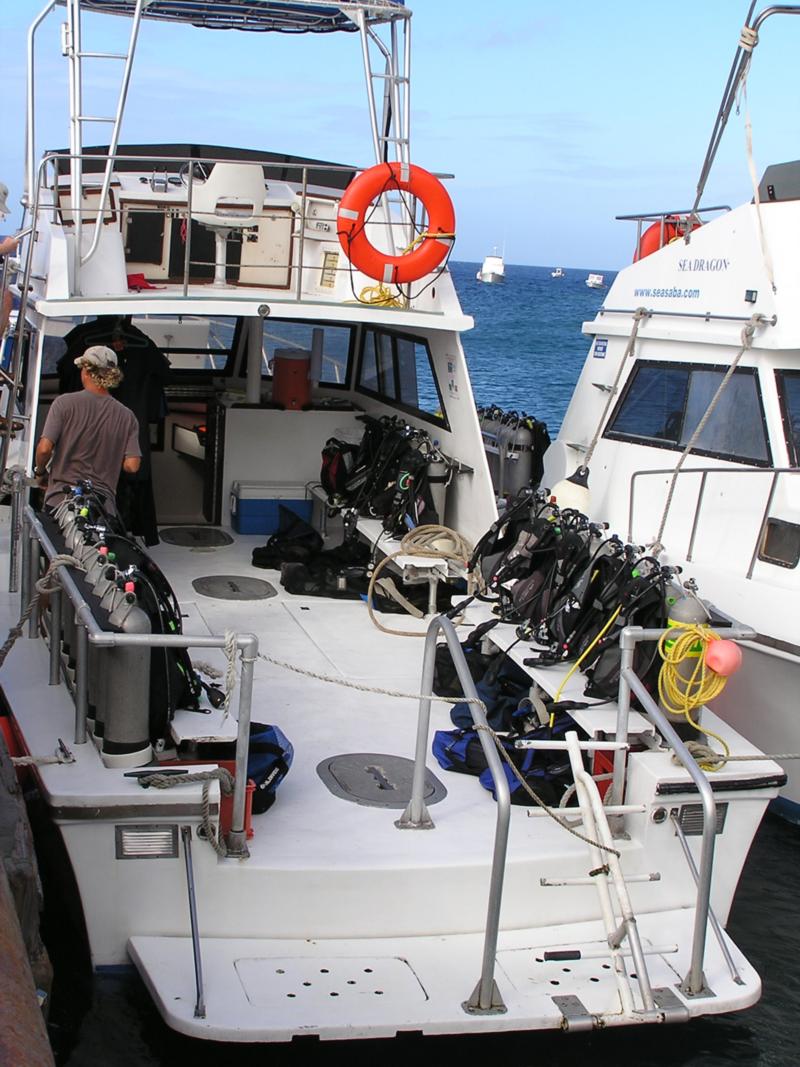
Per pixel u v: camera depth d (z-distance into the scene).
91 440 5.83
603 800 4.69
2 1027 2.50
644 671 4.84
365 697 5.86
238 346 9.39
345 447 8.03
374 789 4.88
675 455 7.68
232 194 8.00
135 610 4.21
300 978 4.03
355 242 7.29
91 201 8.16
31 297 7.20
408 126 7.86
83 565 4.68
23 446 6.50
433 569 6.85
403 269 7.33
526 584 5.59
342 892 4.23
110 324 7.40
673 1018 3.98
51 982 3.83
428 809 4.73
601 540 5.57
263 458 8.58
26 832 3.87
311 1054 4.20
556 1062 4.29
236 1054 4.16
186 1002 3.84
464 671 4.22
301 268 7.14
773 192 7.50
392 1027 3.82
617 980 4.07
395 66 7.91
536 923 4.44
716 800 4.55
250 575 7.66
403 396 8.54
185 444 9.02
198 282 9.07
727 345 7.31
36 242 7.63
